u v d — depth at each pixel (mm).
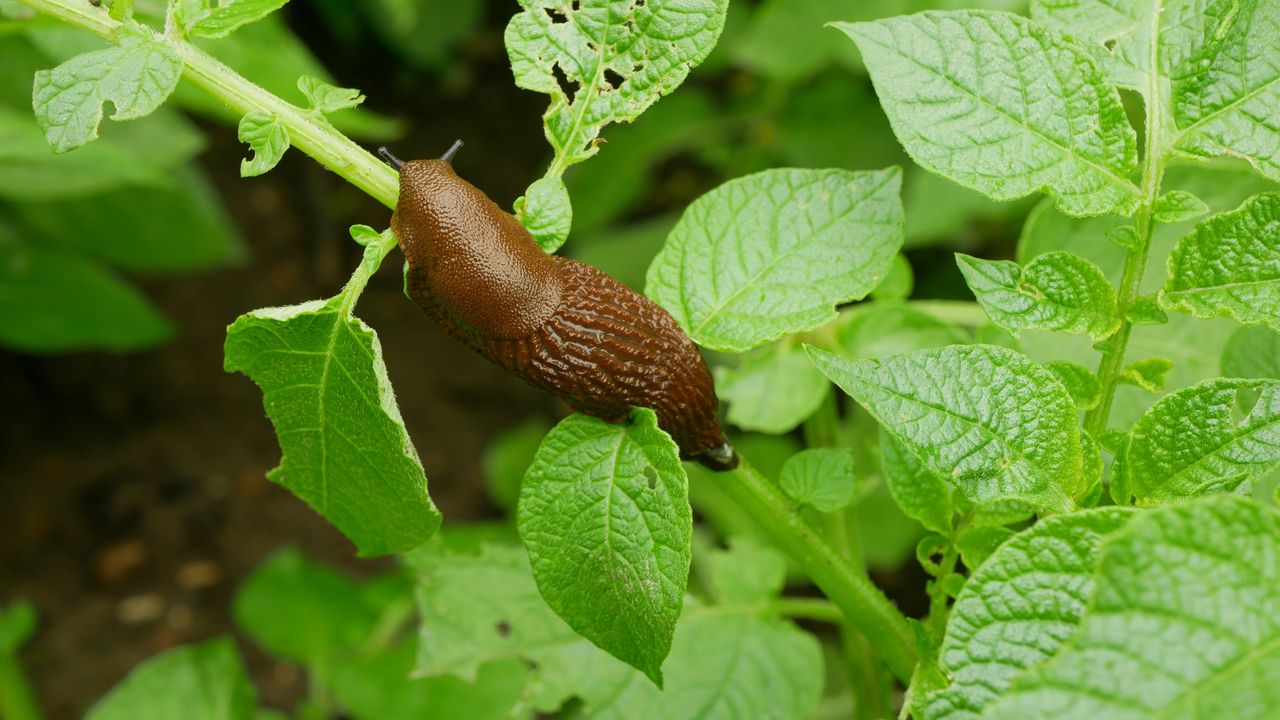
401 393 1434
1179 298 551
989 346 539
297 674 1245
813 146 1338
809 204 599
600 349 571
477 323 577
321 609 1036
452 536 1128
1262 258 547
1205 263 550
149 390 1426
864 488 671
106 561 1299
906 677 593
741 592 669
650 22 572
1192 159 552
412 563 683
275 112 570
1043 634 515
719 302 595
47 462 1359
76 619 1258
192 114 1563
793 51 1222
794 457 595
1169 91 557
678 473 554
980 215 1062
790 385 693
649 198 1548
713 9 570
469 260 573
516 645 670
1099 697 493
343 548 1330
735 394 697
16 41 873
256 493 1356
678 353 577
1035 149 552
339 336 560
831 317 587
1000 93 553
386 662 867
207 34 568
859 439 932
